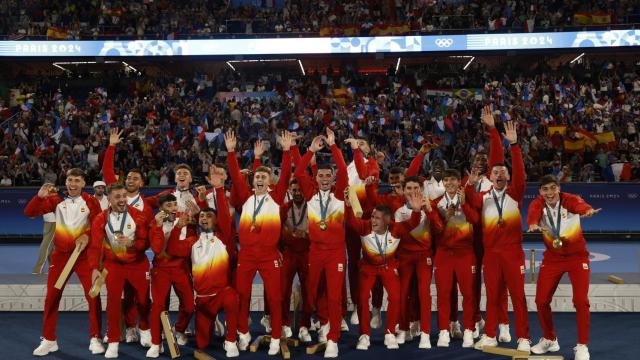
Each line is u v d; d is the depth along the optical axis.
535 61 32.06
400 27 27.83
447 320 8.26
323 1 30.88
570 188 18.06
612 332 8.73
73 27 28.94
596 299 9.94
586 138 22.05
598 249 16.03
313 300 8.04
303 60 32.78
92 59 28.86
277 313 7.91
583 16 27.42
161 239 7.74
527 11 28.91
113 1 30.28
